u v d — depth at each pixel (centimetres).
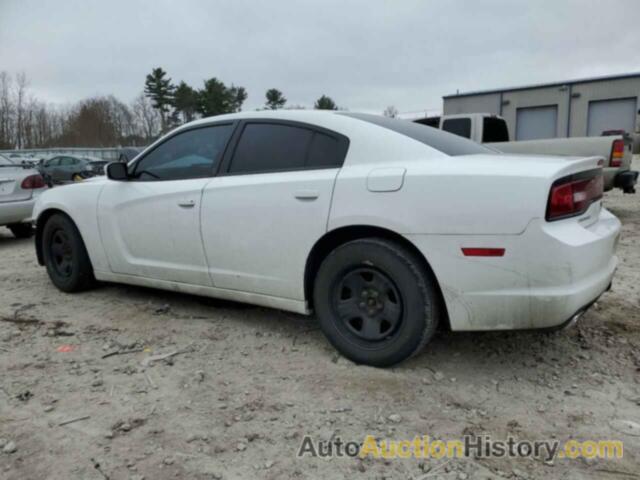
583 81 2944
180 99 6162
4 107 6034
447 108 3406
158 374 296
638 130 2841
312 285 322
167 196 371
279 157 330
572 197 260
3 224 718
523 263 250
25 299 445
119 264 414
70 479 205
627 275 478
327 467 213
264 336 351
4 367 306
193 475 207
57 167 2131
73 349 333
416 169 275
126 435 235
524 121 3173
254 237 328
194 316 392
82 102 6569
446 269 265
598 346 327
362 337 299
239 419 248
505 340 337
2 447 226
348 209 288
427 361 308
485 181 255
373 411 254
